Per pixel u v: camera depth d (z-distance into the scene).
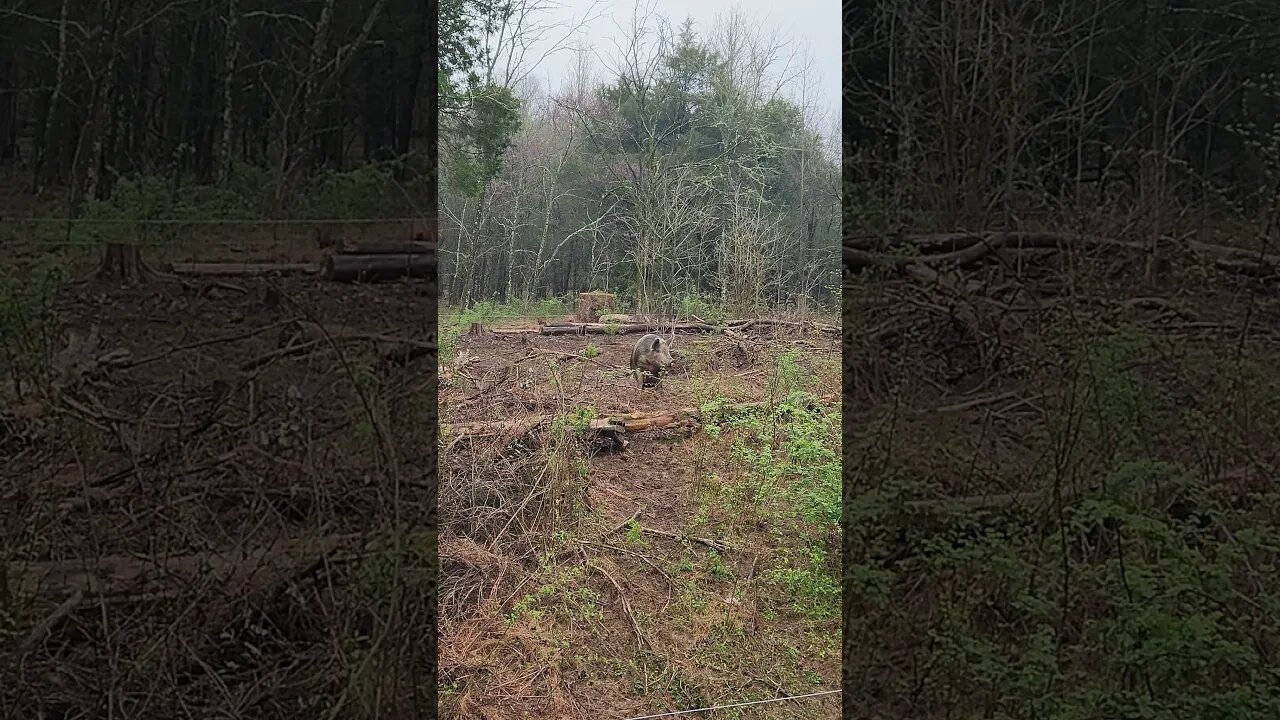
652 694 3.29
